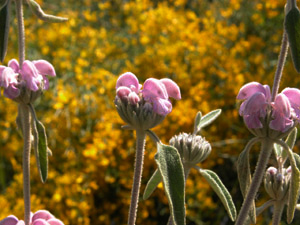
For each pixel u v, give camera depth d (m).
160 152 0.44
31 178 1.25
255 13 1.58
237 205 1.28
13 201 1.21
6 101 1.37
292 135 0.54
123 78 0.49
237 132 1.37
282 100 0.45
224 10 1.66
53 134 1.32
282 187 0.53
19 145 1.33
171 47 1.46
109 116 1.31
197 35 1.49
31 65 0.51
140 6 1.72
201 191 1.22
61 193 1.20
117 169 1.30
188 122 1.28
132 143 1.30
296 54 0.43
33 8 0.53
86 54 1.51
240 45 1.47
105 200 1.31
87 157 1.27
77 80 1.41
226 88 1.38
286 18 0.43
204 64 1.42
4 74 0.50
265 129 0.46
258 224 1.17
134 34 1.64
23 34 0.52
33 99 0.51
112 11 1.79
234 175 1.33
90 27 1.70
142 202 1.24
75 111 1.34
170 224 0.55
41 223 0.52
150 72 1.43
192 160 0.55
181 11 1.67
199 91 1.35
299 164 0.51
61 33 1.54
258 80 1.40
